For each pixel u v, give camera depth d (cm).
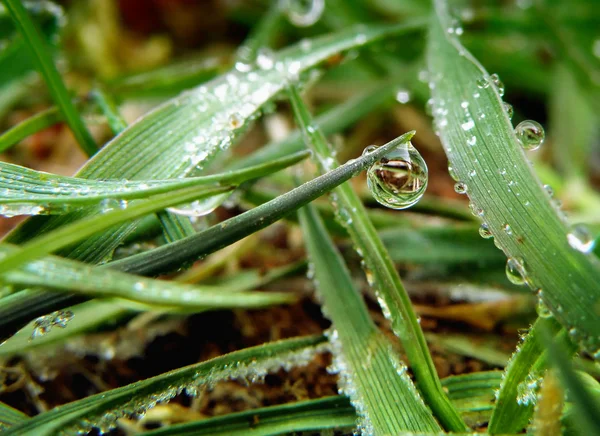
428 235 7
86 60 11
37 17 8
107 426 6
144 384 6
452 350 7
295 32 11
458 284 7
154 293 6
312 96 10
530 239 6
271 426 6
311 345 6
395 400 6
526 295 7
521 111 10
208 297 6
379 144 10
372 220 7
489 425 6
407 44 10
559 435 5
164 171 6
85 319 7
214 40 12
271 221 6
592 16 10
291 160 6
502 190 6
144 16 11
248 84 7
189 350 7
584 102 9
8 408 6
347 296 6
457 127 6
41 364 7
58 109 7
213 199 6
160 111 7
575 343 5
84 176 6
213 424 6
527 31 9
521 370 6
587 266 5
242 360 6
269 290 7
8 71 8
